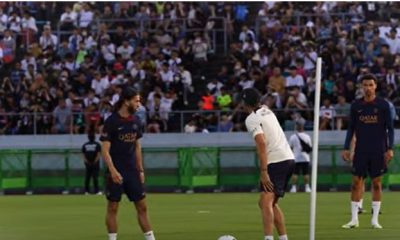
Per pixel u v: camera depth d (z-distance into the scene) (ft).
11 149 271.69
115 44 317.83
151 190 263.90
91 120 281.33
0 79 310.24
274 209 104.27
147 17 327.06
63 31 326.44
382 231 130.31
